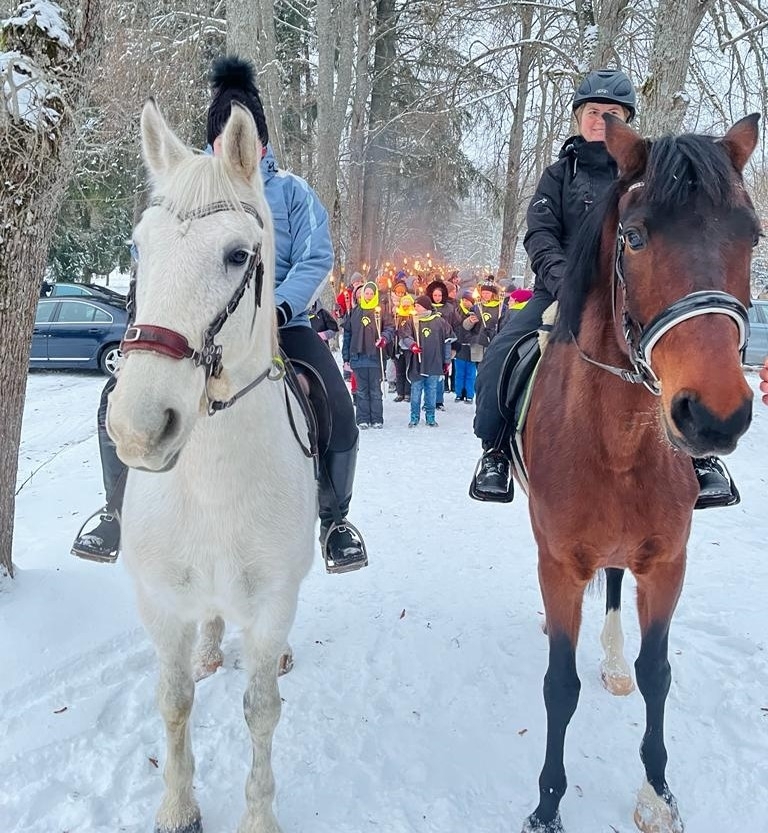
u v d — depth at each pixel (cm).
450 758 308
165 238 182
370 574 498
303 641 403
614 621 364
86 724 317
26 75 347
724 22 1066
